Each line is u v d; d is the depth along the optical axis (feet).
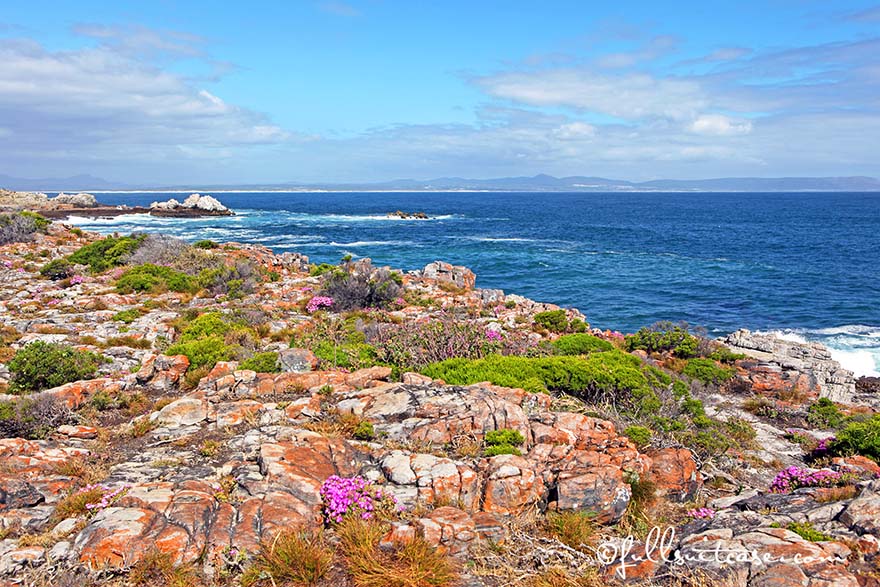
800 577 20.49
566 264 202.90
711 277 179.52
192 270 106.01
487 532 24.82
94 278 98.37
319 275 109.91
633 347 77.61
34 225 145.89
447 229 344.28
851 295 152.46
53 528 23.97
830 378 69.10
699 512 28.78
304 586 21.48
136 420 36.88
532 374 45.60
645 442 34.88
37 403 36.27
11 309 75.25
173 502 24.48
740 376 68.59
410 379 40.55
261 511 24.49
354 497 25.45
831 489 28.99
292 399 39.58
